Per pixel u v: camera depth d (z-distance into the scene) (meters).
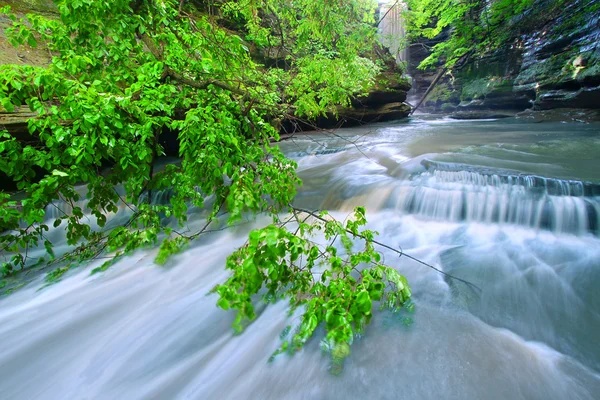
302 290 2.59
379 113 15.80
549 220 4.05
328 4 5.34
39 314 3.02
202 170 3.33
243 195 2.85
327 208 5.59
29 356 2.52
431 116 18.55
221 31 4.33
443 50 18.27
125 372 2.37
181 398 2.13
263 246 2.05
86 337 2.72
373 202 5.38
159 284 3.48
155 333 2.74
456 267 3.54
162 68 3.45
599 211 3.73
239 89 4.11
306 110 5.32
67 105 2.65
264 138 4.11
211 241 4.56
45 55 5.97
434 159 6.25
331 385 2.12
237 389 2.16
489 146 7.45
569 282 3.14
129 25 3.45
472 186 4.75
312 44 7.20
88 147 2.77
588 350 2.37
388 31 22.97
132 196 3.77
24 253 4.55
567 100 11.45
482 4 16.41
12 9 6.52
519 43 14.95
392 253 3.95
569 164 5.30
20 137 4.70
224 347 2.56
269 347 2.46
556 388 2.05
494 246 3.93
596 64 10.30
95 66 3.40
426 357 2.30
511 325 2.64
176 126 3.28
